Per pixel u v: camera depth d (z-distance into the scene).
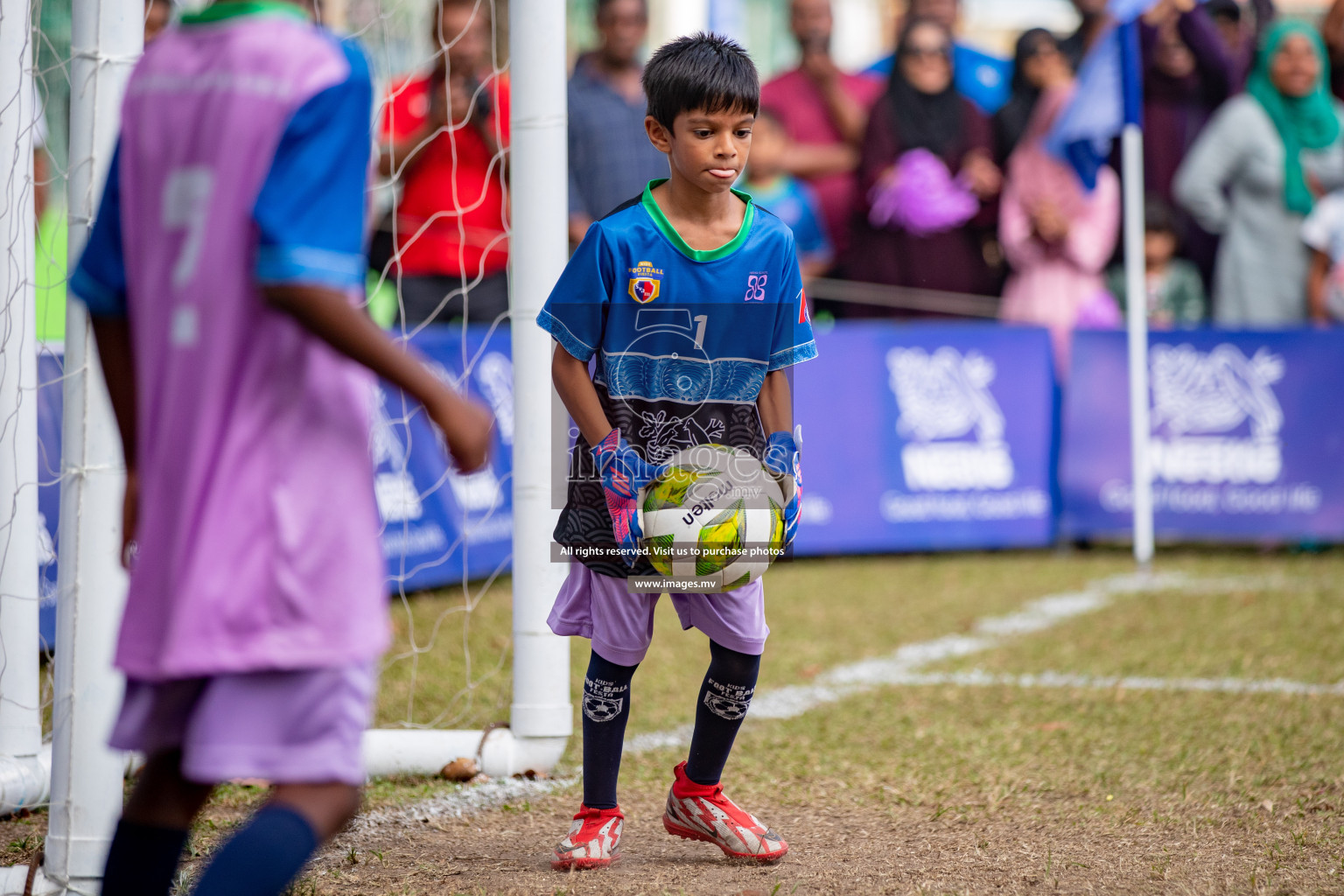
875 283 30.67
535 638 12.73
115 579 9.22
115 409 6.91
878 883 9.29
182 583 5.97
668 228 9.44
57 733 9.27
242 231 6.04
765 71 40.19
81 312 9.11
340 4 27.38
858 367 28.09
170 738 6.38
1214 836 10.34
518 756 12.71
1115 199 31.17
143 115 6.38
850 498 27.70
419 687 15.83
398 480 21.12
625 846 10.39
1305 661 17.67
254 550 6.02
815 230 30.91
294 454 6.13
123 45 9.46
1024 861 9.77
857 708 15.28
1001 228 31.05
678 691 16.06
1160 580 24.70
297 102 6.02
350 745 6.22
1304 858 9.74
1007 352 28.88
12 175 12.03
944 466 28.30
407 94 24.84
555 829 10.98
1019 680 16.81
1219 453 28.67
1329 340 28.83
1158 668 17.33
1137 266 26.33
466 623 16.23
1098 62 26.58
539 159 12.53
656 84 9.12
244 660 5.97
